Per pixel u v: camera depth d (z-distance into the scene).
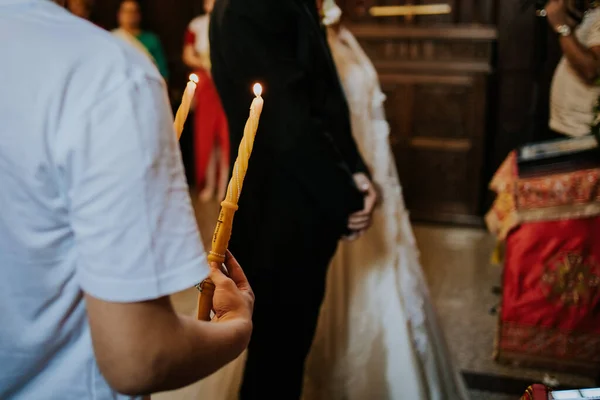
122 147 0.70
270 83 1.63
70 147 0.70
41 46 0.73
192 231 0.75
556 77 2.94
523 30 4.37
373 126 2.15
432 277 3.76
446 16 4.52
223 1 1.71
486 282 3.69
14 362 0.79
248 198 1.76
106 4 5.56
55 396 0.81
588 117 2.84
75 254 0.77
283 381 1.88
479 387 2.62
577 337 2.69
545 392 1.08
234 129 1.72
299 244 1.77
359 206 1.75
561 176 2.62
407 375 2.07
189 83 0.98
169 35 5.50
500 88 4.50
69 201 0.72
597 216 2.61
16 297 0.77
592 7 2.59
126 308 0.71
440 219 4.68
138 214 0.71
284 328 1.84
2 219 0.75
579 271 2.65
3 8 0.75
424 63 4.52
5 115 0.72
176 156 0.76
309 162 1.66
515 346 2.77
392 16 4.59
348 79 2.07
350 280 2.13
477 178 4.58
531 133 4.49
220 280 0.93
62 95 0.71
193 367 0.77
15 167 0.73
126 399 0.84
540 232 2.67
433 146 4.61
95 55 0.72
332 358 2.13
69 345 0.81
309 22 1.69
